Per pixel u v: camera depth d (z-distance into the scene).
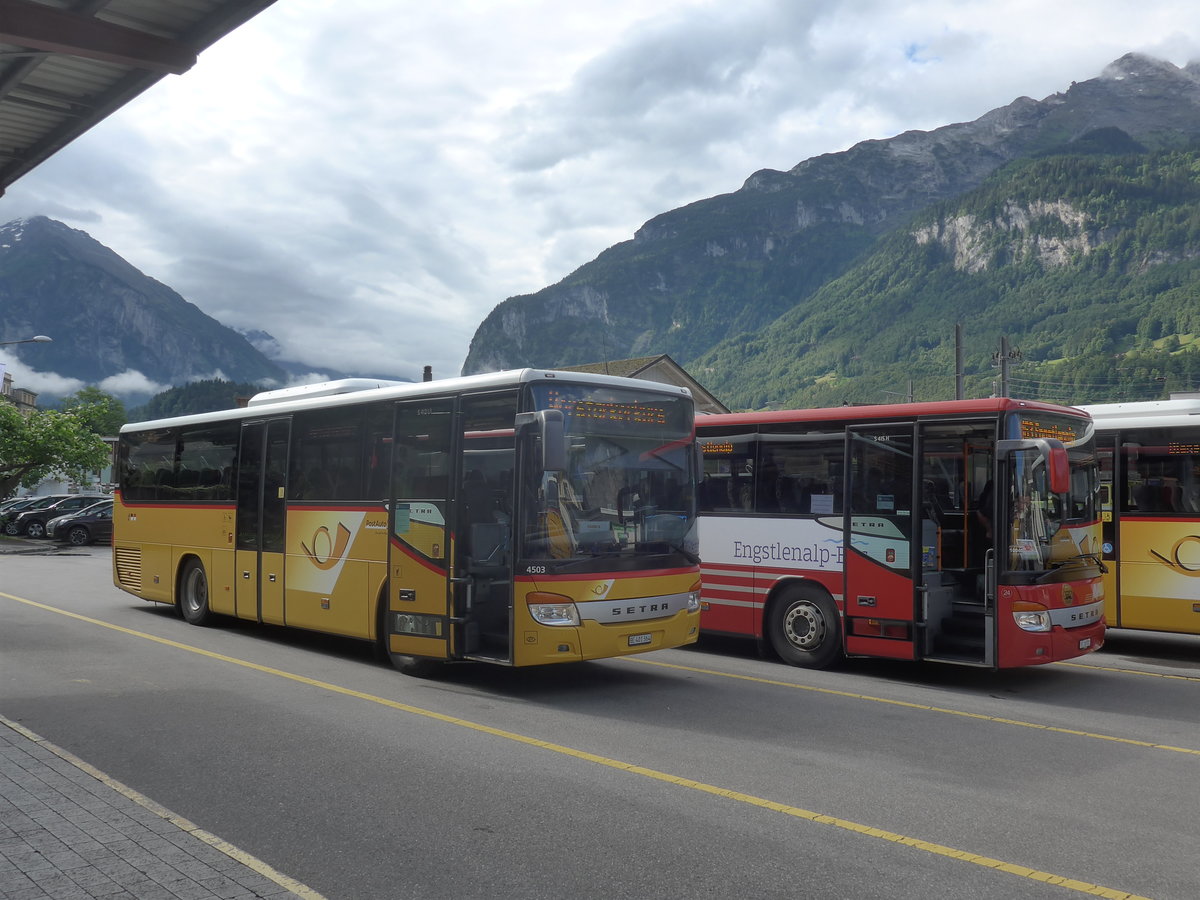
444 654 10.51
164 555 16.08
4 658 11.91
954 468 11.83
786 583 12.70
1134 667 12.99
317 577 12.63
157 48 9.13
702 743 8.20
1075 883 5.12
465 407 10.59
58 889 4.69
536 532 9.80
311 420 12.95
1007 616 10.69
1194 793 6.86
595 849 5.55
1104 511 14.23
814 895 4.91
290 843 5.63
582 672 11.82
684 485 11.06
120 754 7.55
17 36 8.43
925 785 6.97
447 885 5.02
